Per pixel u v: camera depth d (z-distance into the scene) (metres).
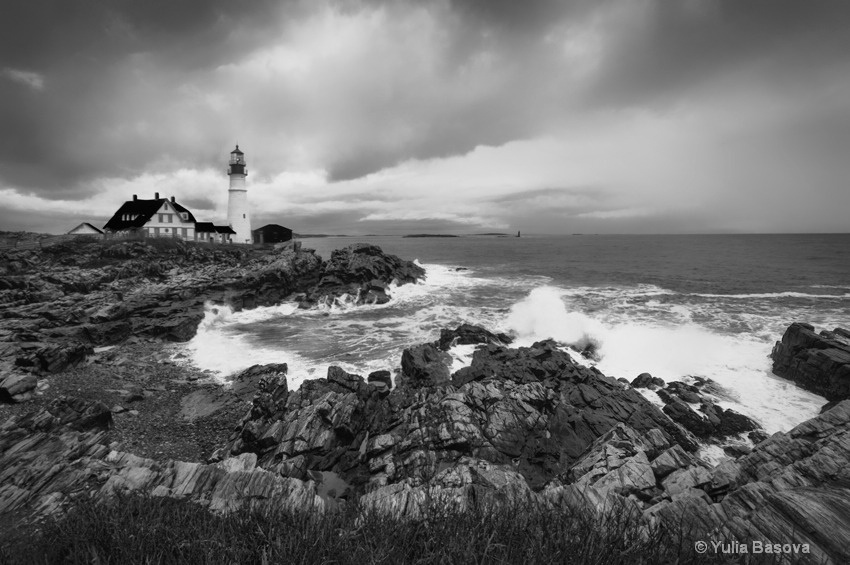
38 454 12.20
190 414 18.12
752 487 7.02
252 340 29.16
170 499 6.49
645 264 70.12
